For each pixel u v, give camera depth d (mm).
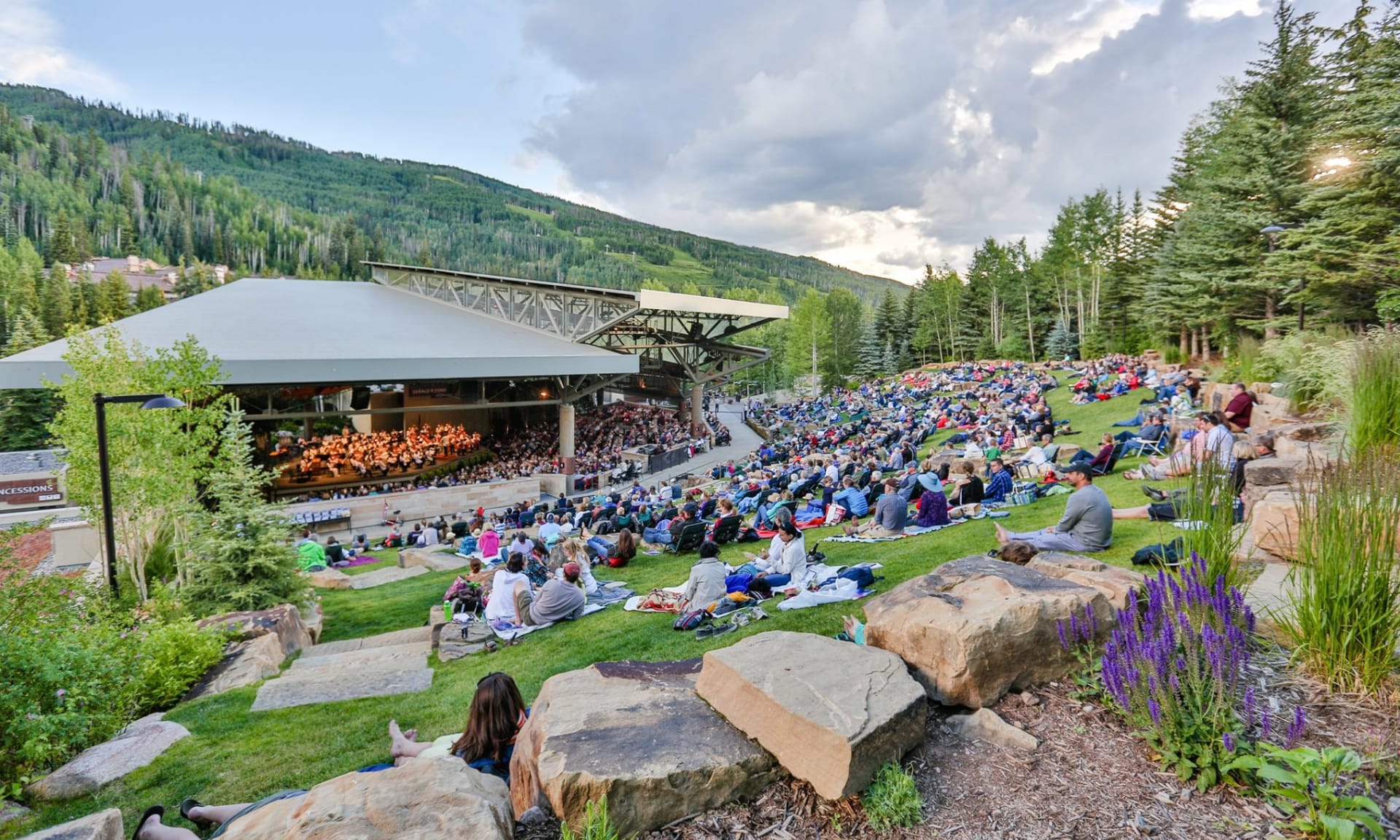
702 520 13039
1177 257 31453
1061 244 59875
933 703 3689
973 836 2680
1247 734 2984
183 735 5176
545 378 39781
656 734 3205
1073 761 3100
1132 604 3627
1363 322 18688
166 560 11875
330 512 26812
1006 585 4113
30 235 159500
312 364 26984
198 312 36031
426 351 31625
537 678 6039
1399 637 3359
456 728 5102
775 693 3211
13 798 4363
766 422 53156
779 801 2988
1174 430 13508
